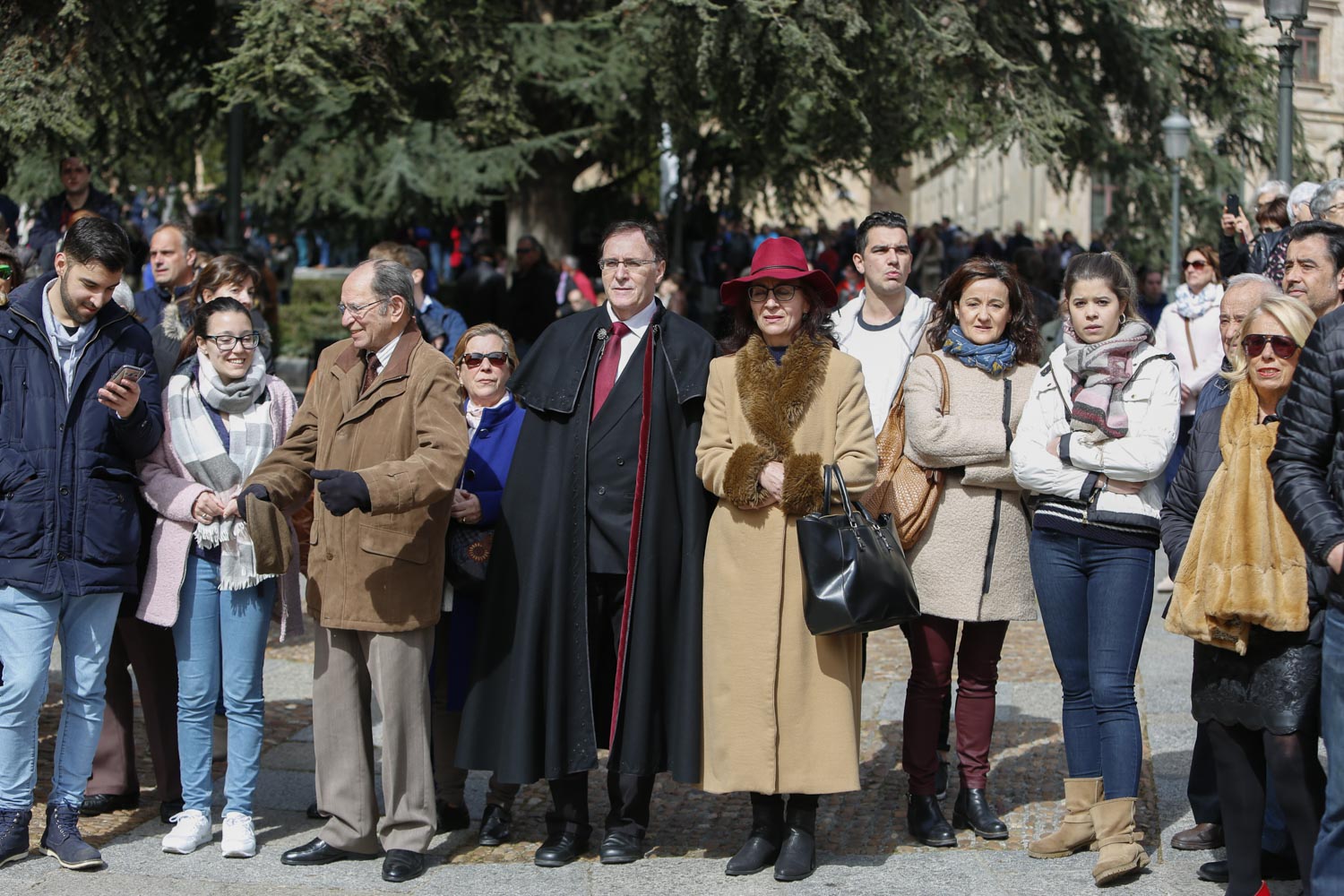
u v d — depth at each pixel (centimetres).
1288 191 727
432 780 461
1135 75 1703
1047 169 1752
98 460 451
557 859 459
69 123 1084
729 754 442
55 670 700
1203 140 1817
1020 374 482
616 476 463
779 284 453
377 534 442
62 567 442
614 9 1401
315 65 1305
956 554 475
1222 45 1750
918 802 480
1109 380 446
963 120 1472
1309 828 391
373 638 448
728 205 1975
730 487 440
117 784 515
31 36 1080
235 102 1223
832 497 441
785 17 1290
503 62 1580
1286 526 384
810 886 436
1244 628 390
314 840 464
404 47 1423
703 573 458
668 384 466
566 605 456
